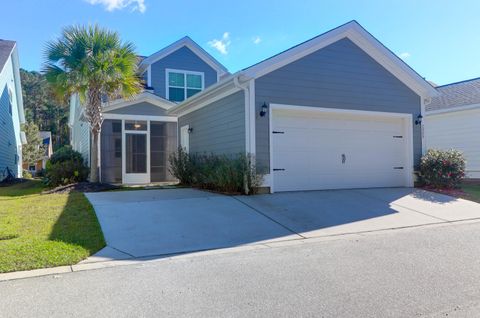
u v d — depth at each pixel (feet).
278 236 19.81
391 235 19.95
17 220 21.86
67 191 35.01
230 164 30.68
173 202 27.17
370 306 10.59
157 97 49.57
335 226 22.07
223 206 26.04
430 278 12.92
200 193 31.60
